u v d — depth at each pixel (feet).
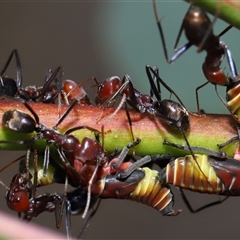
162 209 0.45
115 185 0.45
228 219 0.71
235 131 0.43
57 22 0.79
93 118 0.43
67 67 0.77
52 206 0.46
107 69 0.73
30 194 0.46
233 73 0.44
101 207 0.71
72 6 0.79
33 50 0.78
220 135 0.43
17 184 0.45
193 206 0.70
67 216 0.45
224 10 0.39
